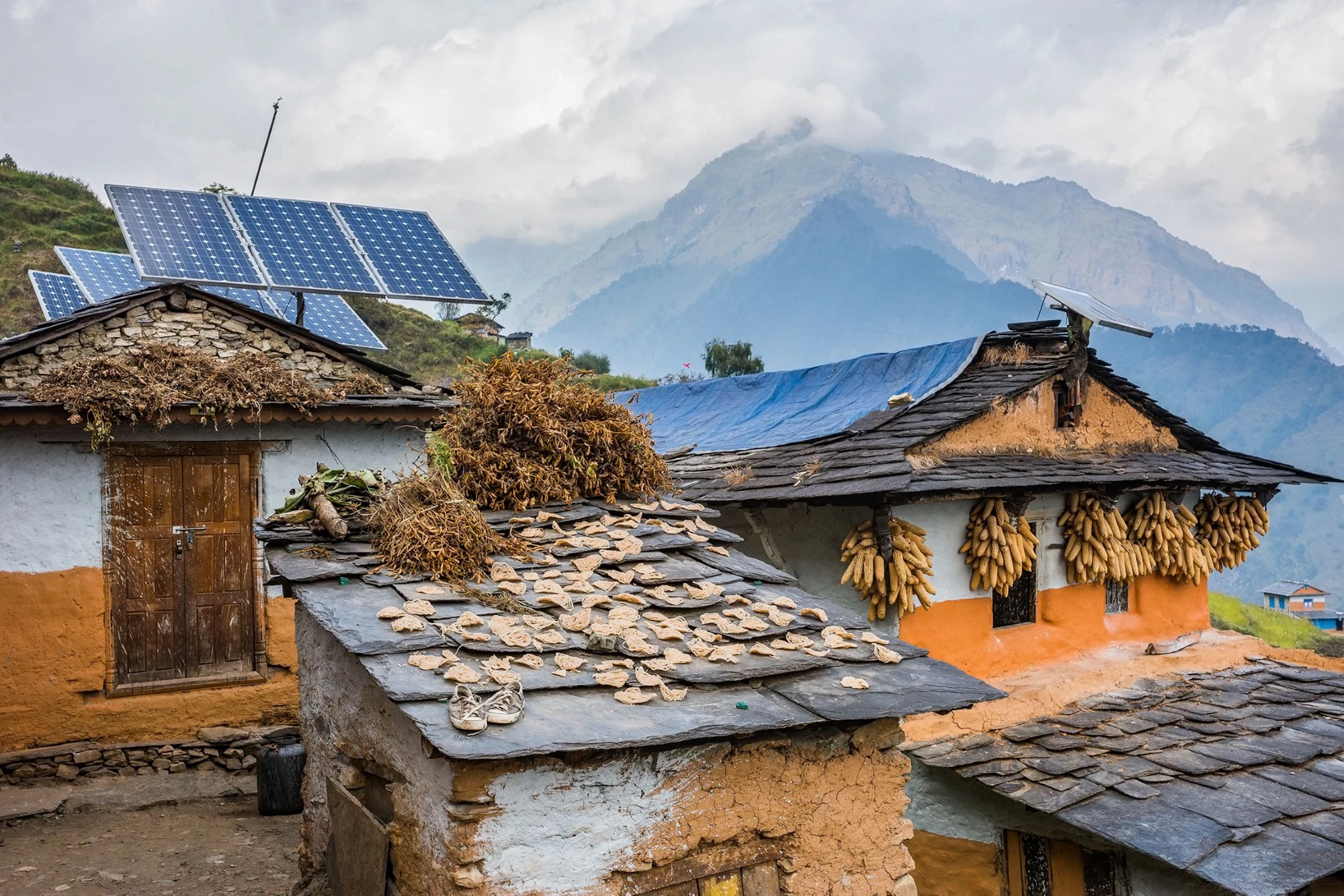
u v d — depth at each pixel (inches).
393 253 568.1
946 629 389.4
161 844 343.9
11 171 1612.9
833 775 206.1
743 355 1190.3
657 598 219.1
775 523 423.8
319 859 250.4
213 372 405.1
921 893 364.5
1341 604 6028.5
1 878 310.0
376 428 444.1
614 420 284.5
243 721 419.2
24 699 383.2
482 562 223.5
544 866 169.9
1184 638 476.4
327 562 225.1
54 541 387.5
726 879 194.5
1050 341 455.8
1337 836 284.7
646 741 159.9
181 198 534.6
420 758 179.3
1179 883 305.6
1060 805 302.7
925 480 358.0
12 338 394.9
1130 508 464.1
